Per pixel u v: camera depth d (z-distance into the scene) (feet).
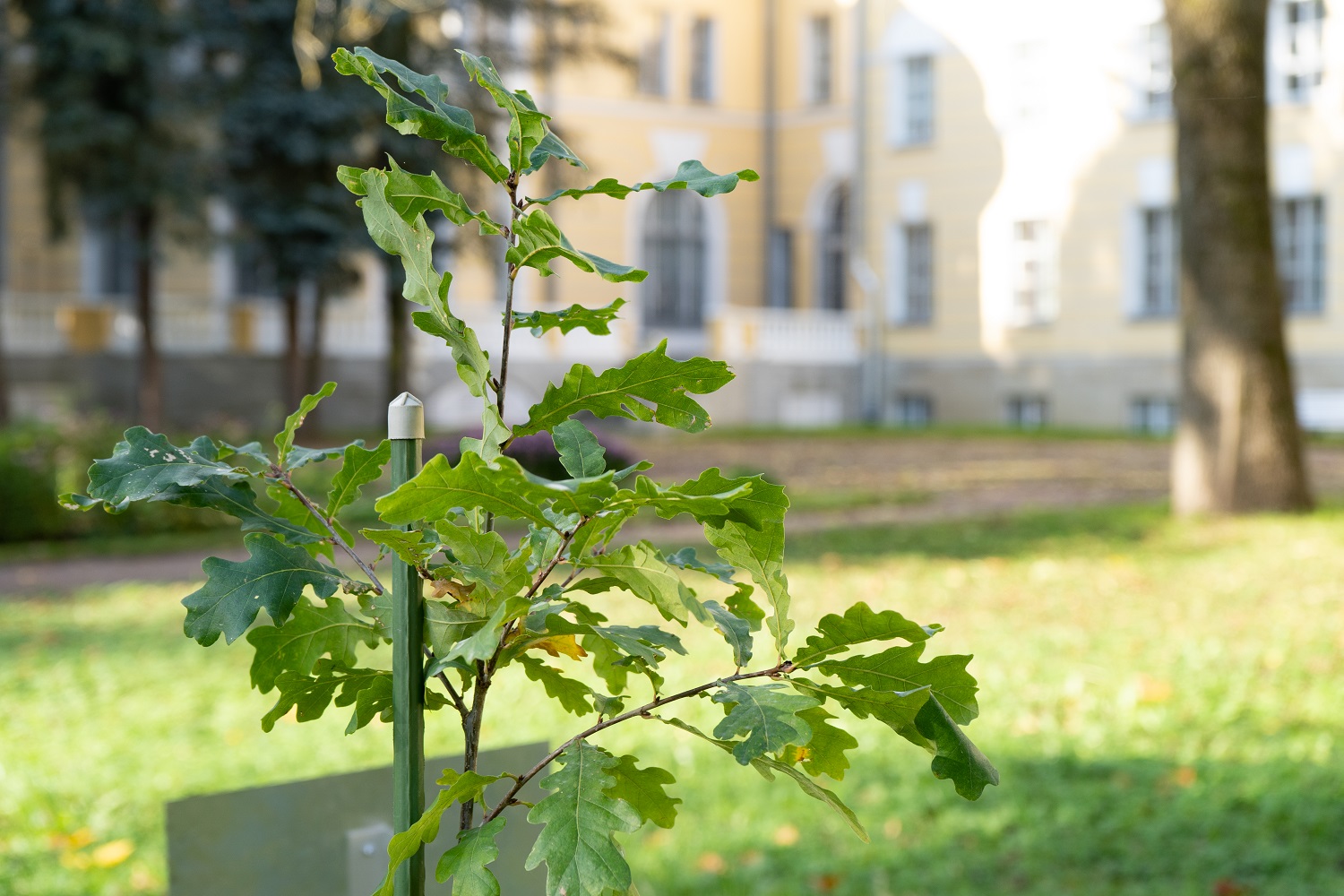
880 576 27.63
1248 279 36.06
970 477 51.65
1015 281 86.17
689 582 26.43
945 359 89.35
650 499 3.50
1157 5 78.48
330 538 4.31
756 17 99.71
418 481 3.33
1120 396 81.61
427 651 4.18
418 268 3.76
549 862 3.51
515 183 3.89
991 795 14.44
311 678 4.05
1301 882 12.01
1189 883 12.05
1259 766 14.94
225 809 5.13
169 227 65.62
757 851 13.03
